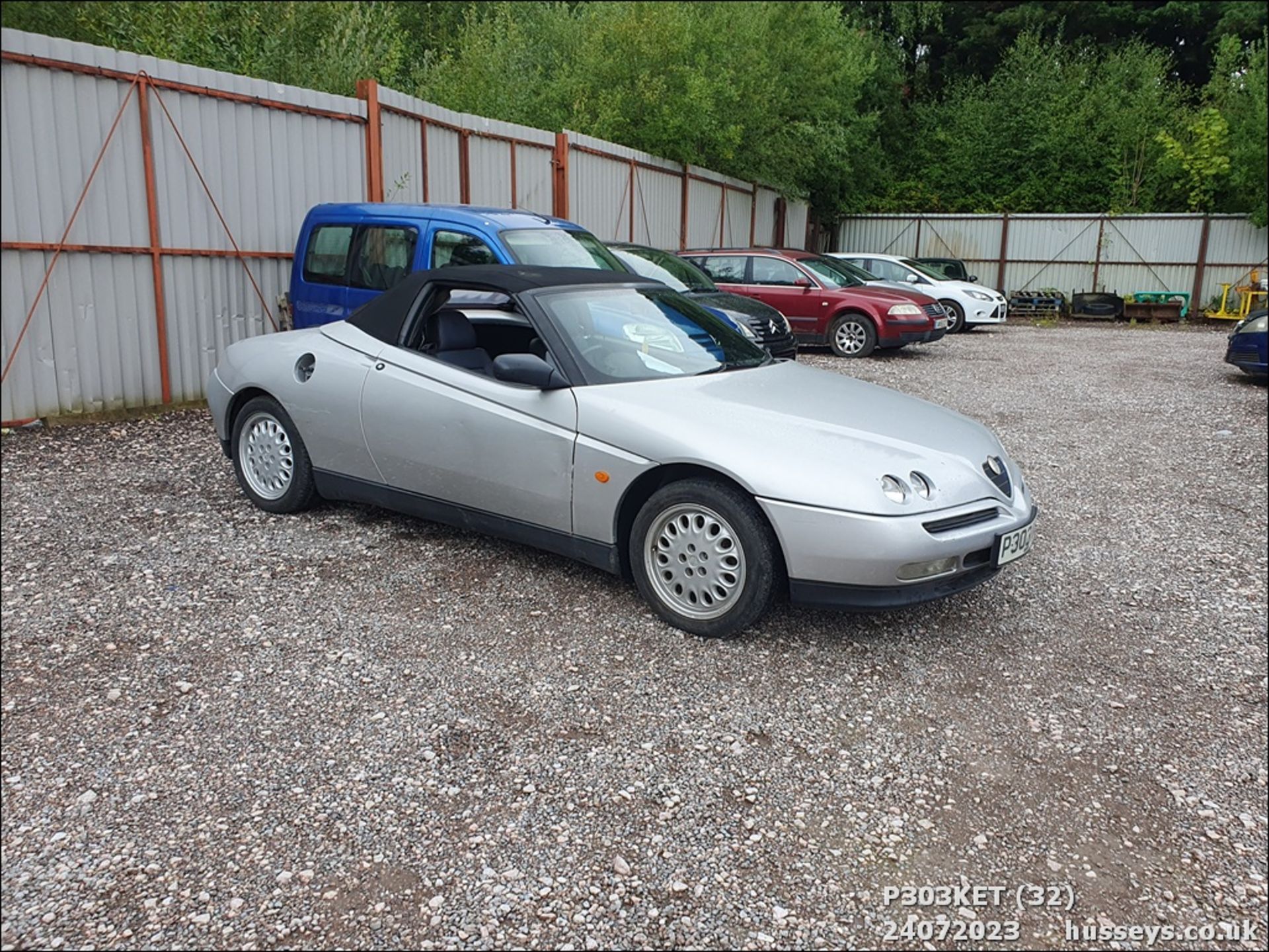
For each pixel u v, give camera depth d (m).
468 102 16.61
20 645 3.71
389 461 4.73
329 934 2.30
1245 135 25.94
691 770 3.04
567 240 8.27
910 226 30.02
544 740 3.18
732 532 3.79
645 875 2.55
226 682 3.48
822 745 3.23
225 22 13.28
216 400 5.46
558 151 14.14
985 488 3.96
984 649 4.07
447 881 2.50
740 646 3.93
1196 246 26.66
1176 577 5.09
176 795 2.81
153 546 4.81
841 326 14.30
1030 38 32.59
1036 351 16.34
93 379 7.68
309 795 2.84
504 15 19.69
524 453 4.25
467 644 3.84
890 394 4.77
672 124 18.20
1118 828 2.89
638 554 4.05
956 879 2.62
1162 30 35.84
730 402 4.16
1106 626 4.40
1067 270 28.31
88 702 3.31
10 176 6.96
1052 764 3.21
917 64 37.94
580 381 4.23
